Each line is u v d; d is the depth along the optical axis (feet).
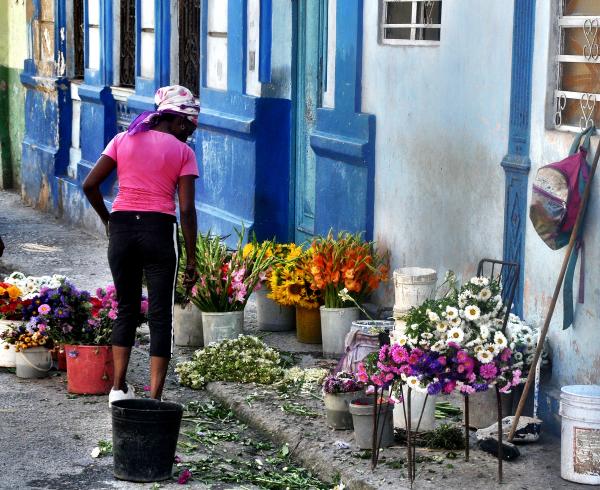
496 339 19.31
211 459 21.75
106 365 25.81
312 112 34.73
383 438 21.63
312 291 29.71
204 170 40.04
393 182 29.37
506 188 24.23
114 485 20.17
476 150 25.50
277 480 20.67
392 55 29.25
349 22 31.24
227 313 29.32
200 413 24.84
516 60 23.81
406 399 22.45
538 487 19.58
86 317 26.27
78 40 53.47
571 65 22.61
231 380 26.43
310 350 29.66
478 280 20.26
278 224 36.24
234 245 36.88
